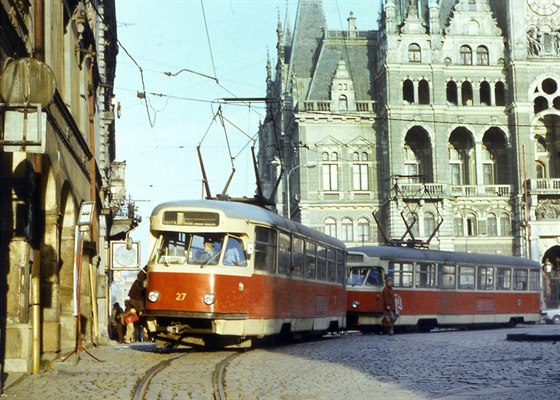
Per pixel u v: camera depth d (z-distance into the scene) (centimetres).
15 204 1758
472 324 4422
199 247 2303
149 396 1418
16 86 1581
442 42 8594
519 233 8362
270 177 10756
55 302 2134
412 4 8550
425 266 4044
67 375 1758
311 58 9338
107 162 5025
